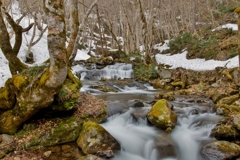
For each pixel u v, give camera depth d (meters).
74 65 14.94
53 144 4.81
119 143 4.98
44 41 19.42
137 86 11.45
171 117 5.68
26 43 17.61
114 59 17.00
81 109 5.83
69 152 4.54
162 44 22.97
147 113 6.13
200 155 4.64
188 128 5.77
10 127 4.79
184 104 7.51
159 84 11.48
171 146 4.90
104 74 14.41
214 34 17.09
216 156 4.33
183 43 18.94
